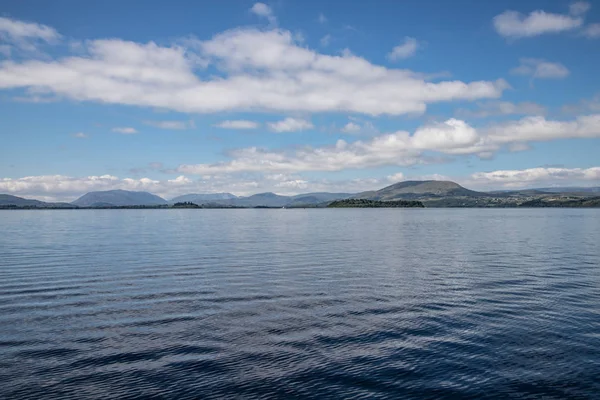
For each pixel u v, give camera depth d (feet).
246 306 86.69
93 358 59.77
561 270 130.31
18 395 49.14
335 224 446.60
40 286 106.42
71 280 114.32
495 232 305.94
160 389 50.78
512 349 62.23
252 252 178.81
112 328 72.54
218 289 103.09
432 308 84.84
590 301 90.48
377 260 153.38
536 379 52.65
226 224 456.45
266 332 70.28
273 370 55.72
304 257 161.99
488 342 65.21
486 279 115.75
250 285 107.86
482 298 93.40
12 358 59.67
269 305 87.40
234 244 215.92
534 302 89.66
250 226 410.93
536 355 59.98
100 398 48.65
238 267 136.77
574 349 62.13
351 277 119.03
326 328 72.18
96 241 232.73
